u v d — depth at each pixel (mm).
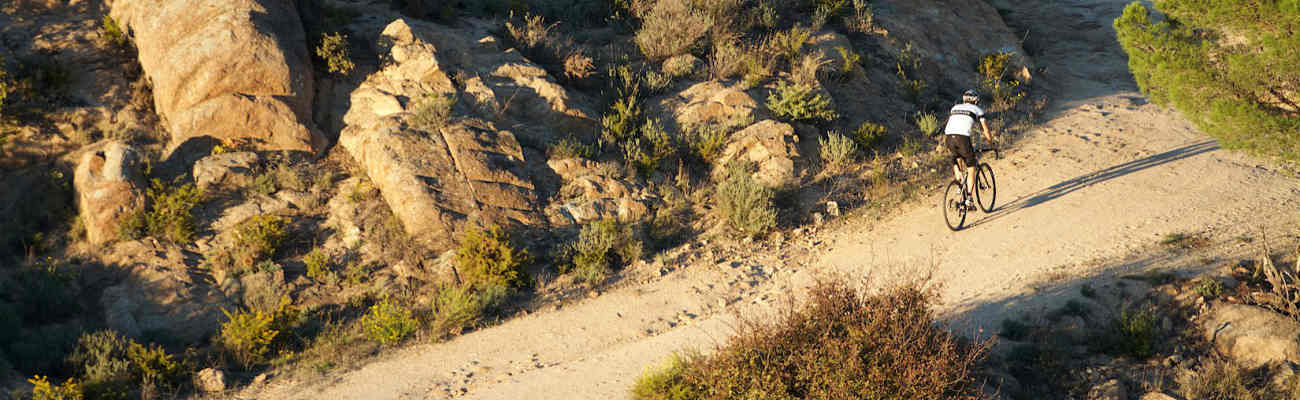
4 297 8781
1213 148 12805
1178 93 7852
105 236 9906
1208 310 6715
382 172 11250
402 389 7469
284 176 11430
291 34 12633
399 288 9727
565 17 18125
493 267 9680
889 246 10234
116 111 12000
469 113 12891
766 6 18578
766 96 15391
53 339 8172
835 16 19547
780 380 5430
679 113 14531
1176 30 7895
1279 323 6207
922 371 5246
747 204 11453
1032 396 5805
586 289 9844
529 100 13664
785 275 9781
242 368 8086
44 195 10562
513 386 7324
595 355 7898
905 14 20703
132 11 12828
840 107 15914
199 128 11562
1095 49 25469
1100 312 7055
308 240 10492
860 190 12664
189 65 11562
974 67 20016
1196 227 9133
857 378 5344
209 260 9922
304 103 12414
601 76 15500
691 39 16422
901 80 17812
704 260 10539
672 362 6637
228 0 12047
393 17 15156
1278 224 8867
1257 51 7238
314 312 9211
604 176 12430
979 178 10516
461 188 11164
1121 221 9734
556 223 11312
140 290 9250
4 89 11227
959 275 8836
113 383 7289
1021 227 10094
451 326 8836
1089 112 16703
